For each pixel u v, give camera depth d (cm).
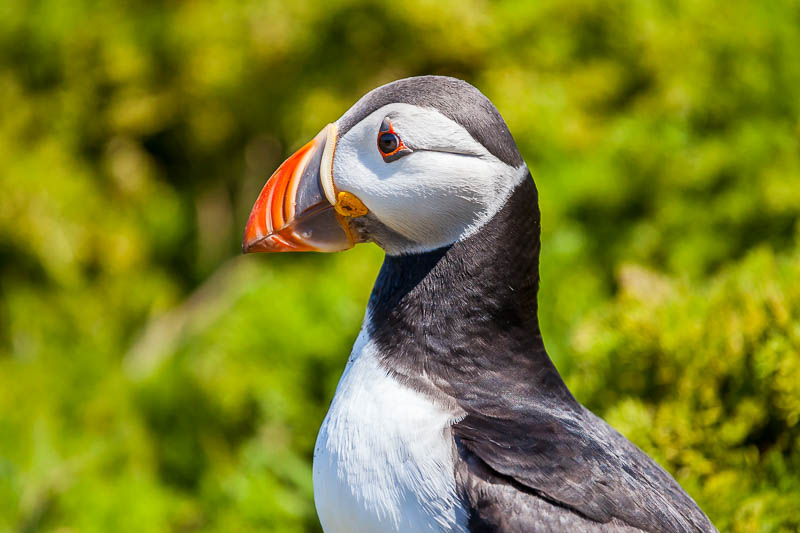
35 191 1280
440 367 512
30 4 1316
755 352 693
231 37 1266
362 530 490
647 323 734
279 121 1277
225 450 1048
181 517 1031
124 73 1299
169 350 1232
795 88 1170
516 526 463
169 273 1377
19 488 1094
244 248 550
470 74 1212
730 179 1116
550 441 495
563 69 1211
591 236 1088
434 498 471
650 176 1117
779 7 1205
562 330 930
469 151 507
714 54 1194
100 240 1313
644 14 1194
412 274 529
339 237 543
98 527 1029
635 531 480
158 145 1391
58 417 1192
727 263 1044
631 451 545
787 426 684
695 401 701
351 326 955
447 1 1166
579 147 1136
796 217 1070
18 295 1323
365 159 523
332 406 521
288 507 923
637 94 1216
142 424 1103
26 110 1323
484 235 517
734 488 662
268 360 973
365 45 1206
